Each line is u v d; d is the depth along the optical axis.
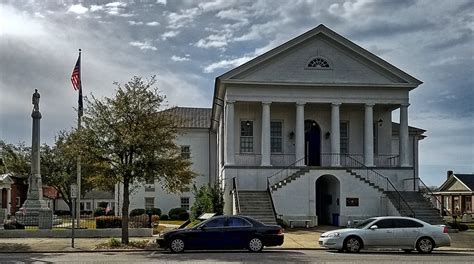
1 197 53.44
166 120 24.31
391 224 21.88
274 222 32.69
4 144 61.41
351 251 21.62
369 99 39.00
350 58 38.94
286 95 38.41
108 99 23.89
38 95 38.56
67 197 65.50
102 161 23.69
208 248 21.47
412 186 37.81
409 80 39.12
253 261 17.81
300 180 35.66
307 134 40.97
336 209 36.62
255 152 39.78
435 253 21.75
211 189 36.91
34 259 19.42
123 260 18.53
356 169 37.59
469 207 72.38
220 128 43.50
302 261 17.75
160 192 51.66
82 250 22.84
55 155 60.81
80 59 31.36
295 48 38.59
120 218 31.52
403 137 39.19
